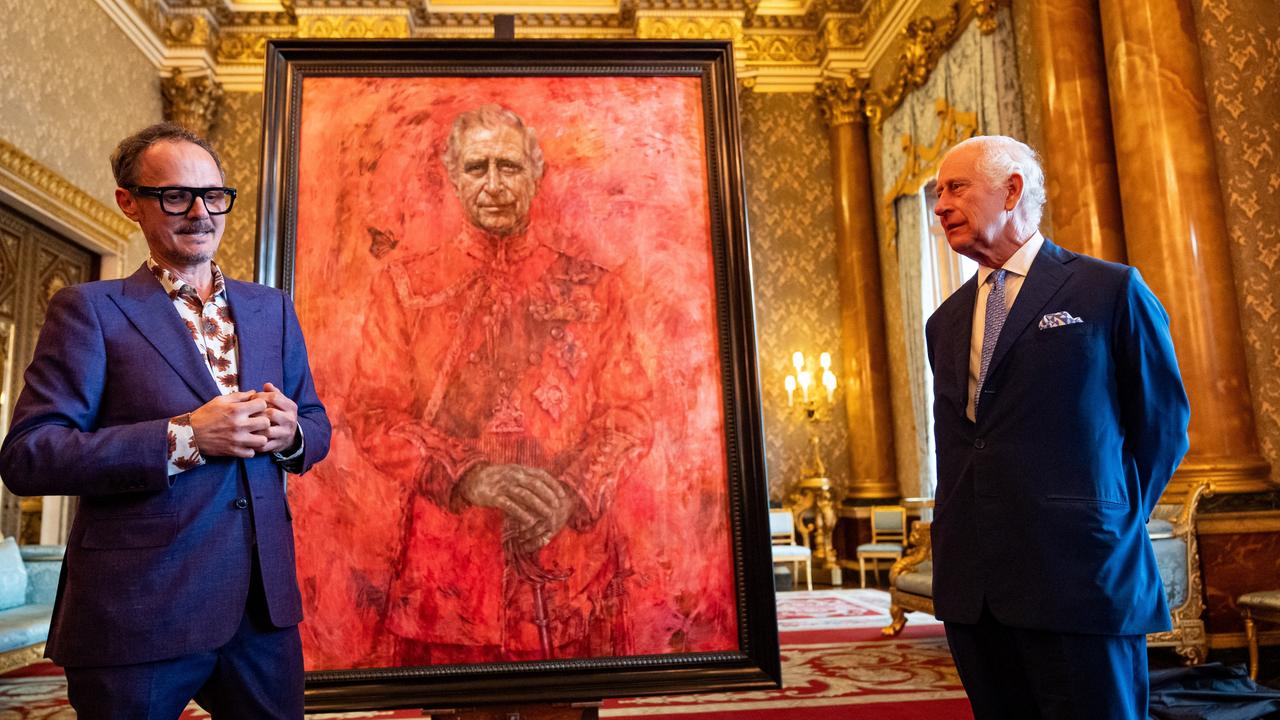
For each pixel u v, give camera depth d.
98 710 1.31
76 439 1.30
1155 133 4.47
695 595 2.28
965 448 1.82
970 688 1.78
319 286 2.34
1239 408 4.25
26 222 6.27
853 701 3.53
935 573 1.86
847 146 9.23
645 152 2.49
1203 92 4.48
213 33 8.70
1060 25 5.12
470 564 2.25
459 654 2.21
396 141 2.44
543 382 2.35
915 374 7.84
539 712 2.22
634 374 2.38
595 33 9.26
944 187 1.94
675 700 3.63
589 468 2.32
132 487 1.32
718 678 2.23
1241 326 4.34
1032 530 1.64
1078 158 4.97
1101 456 1.65
